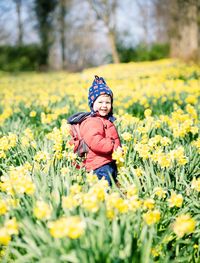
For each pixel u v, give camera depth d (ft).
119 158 10.66
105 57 132.05
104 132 11.56
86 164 11.52
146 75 52.11
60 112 21.63
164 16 121.70
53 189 9.36
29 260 7.15
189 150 13.17
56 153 11.88
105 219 7.36
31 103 27.43
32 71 136.56
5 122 23.29
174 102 25.30
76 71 130.21
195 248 8.75
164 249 8.19
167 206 9.57
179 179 11.16
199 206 9.82
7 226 7.12
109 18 115.96
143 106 24.43
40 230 7.25
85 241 6.91
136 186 10.11
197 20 75.97
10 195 9.43
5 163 12.68
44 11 148.46
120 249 7.07
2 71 131.34
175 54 93.76
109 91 11.71
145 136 14.16
